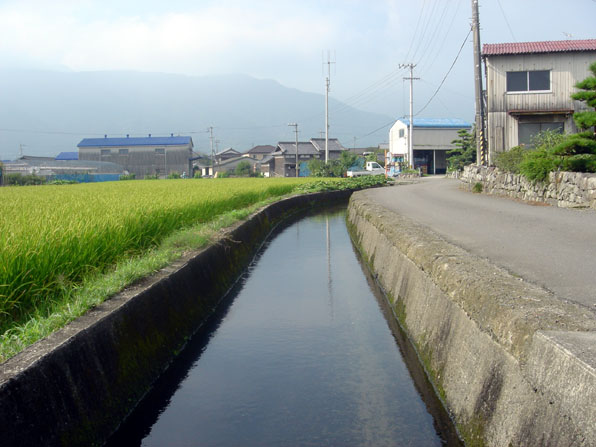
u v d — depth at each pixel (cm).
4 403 300
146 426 470
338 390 537
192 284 755
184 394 535
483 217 1105
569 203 1209
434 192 2155
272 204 1981
